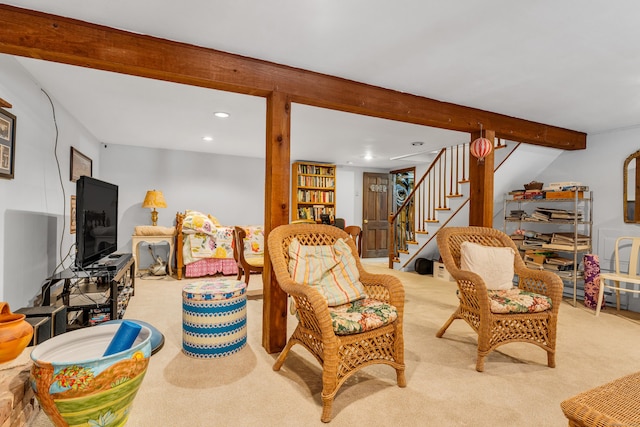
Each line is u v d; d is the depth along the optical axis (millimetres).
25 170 2723
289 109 2520
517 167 4582
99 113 3787
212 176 6289
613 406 1079
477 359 2270
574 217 3914
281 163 2488
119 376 1217
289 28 2006
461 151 5461
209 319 2371
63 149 3588
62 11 1866
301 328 2076
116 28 2031
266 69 2436
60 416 1169
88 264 2949
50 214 3244
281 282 2074
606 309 3807
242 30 2035
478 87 2867
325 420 1673
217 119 4016
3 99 2344
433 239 5730
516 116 3629
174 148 5875
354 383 2068
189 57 2207
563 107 3334
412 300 4074
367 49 2252
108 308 2910
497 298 2383
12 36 1829
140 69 2111
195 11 1846
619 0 1677
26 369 1370
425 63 2439
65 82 2910
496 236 2984
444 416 1732
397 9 1798
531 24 1914
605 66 2438
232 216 6449
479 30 1991
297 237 2436
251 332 2920
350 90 2752
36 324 1957
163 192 5938
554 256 4344
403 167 7664
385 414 1745
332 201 7160
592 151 4297
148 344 1356
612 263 4090
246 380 2074
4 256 2408
